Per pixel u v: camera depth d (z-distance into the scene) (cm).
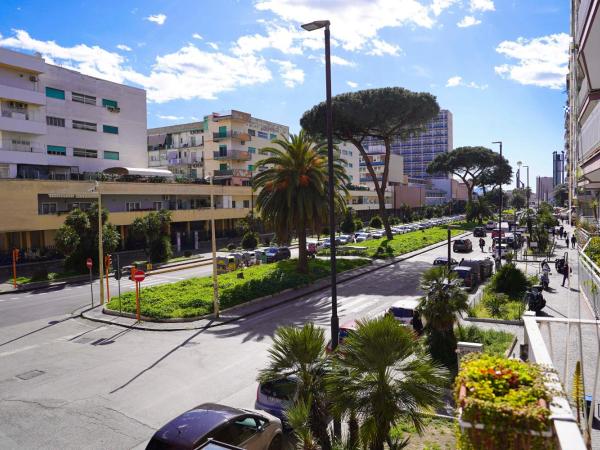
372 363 692
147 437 987
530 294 2039
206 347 1623
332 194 1158
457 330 1597
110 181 4281
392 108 4394
